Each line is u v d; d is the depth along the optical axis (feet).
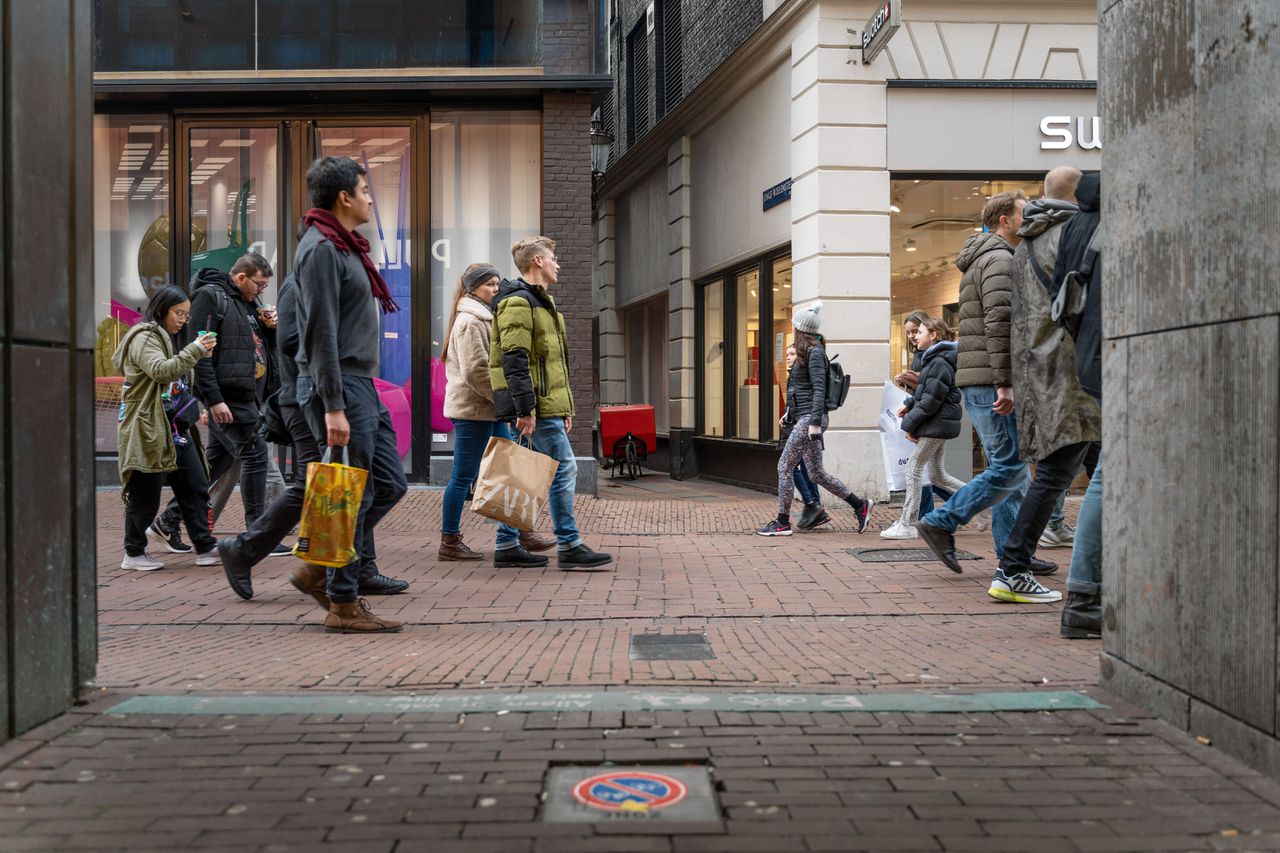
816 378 30.53
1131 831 9.16
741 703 12.80
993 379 21.54
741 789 10.06
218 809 9.51
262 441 25.31
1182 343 11.87
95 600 13.41
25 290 11.68
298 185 40.19
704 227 55.88
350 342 17.69
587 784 10.21
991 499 22.79
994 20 40.06
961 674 14.73
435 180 40.65
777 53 43.78
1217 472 11.20
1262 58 10.42
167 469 23.85
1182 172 11.89
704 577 23.68
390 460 19.07
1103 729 11.91
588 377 40.40
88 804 9.64
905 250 40.42
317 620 18.83
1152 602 12.56
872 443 39.78
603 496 45.91
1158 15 12.37
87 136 13.20
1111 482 13.60
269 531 19.95
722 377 54.19
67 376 12.63
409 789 9.99
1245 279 10.68
